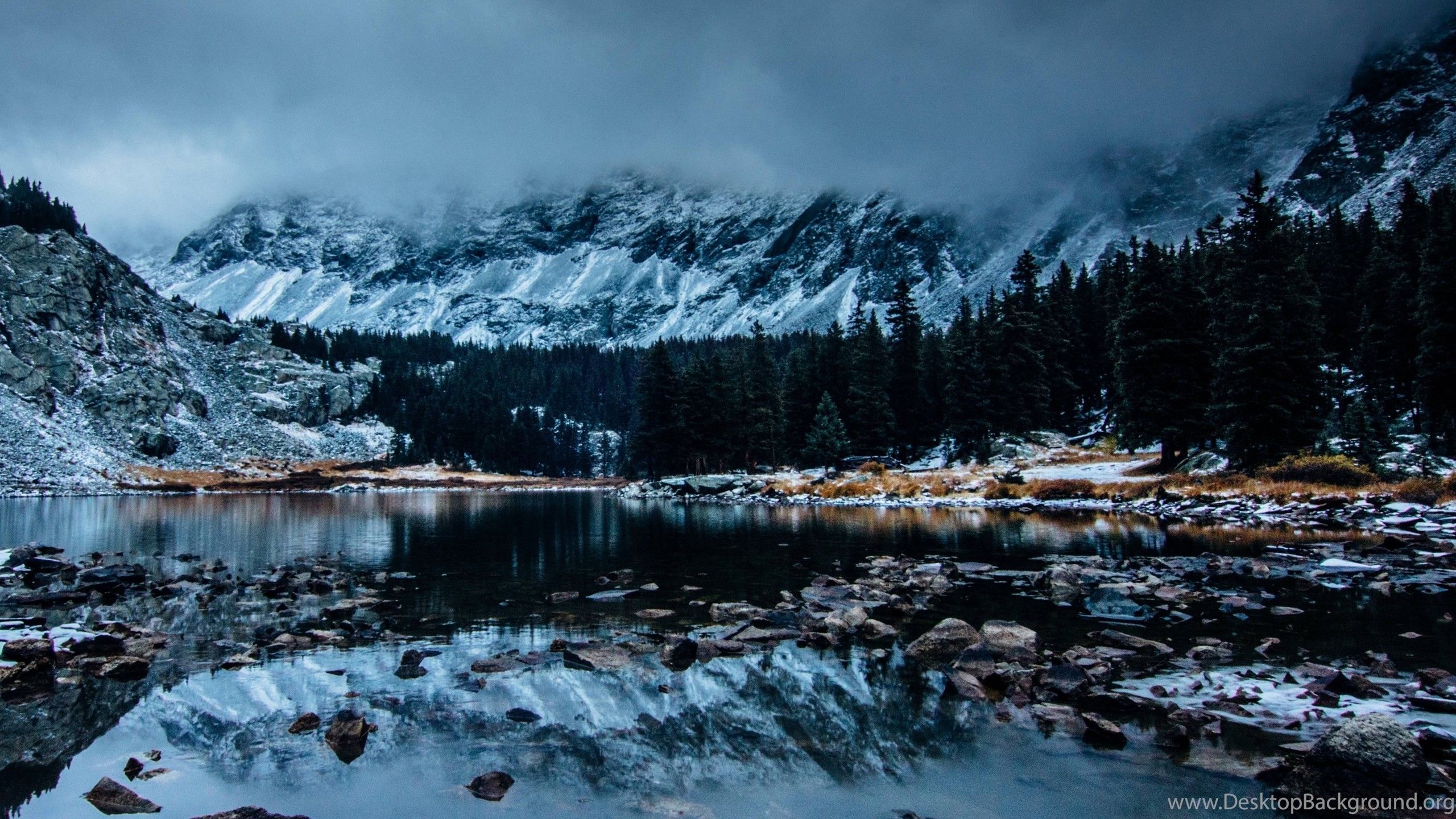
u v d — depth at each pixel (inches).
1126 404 2075.5
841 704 367.6
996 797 263.0
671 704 370.9
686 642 452.8
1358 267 2876.5
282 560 977.5
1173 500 1545.3
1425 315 1878.7
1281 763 282.5
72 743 322.0
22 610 628.4
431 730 336.5
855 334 3754.9
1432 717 322.7
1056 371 3147.1
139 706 371.2
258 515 1996.8
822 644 486.3
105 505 2519.7
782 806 258.2
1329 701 350.9
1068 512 1563.7
